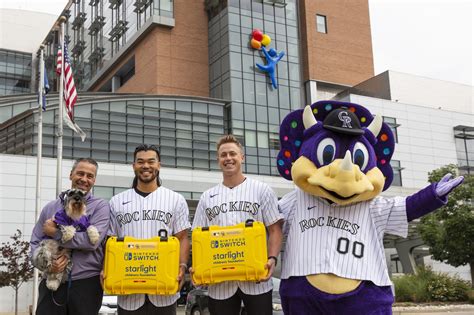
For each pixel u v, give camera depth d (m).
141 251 5.82
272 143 48.09
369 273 5.44
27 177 34.56
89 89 63.41
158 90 49.66
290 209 6.12
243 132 47.09
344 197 5.46
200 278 5.70
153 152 6.36
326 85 57.03
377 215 5.78
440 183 5.70
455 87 59.81
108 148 39.75
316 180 5.52
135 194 6.36
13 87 77.06
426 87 58.31
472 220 24.64
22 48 78.69
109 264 5.81
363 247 5.55
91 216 6.16
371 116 6.16
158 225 6.16
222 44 50.59
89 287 5.98
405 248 36.72
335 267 5.40
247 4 51.62
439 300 23.56
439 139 52.81
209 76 52.12
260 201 6.06
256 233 5.68
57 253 5.87
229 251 5.67
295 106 50.91
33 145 36.38
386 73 56.84
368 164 5.76
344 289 5.34
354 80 58.22
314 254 5.54
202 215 6.25
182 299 31.88
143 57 52.88
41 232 6.30
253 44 49.97
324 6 58.38
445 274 26.23
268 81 50.22
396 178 49.88
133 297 5.91
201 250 5.74
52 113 37.66
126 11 57.06
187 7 52.97
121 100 41.28
